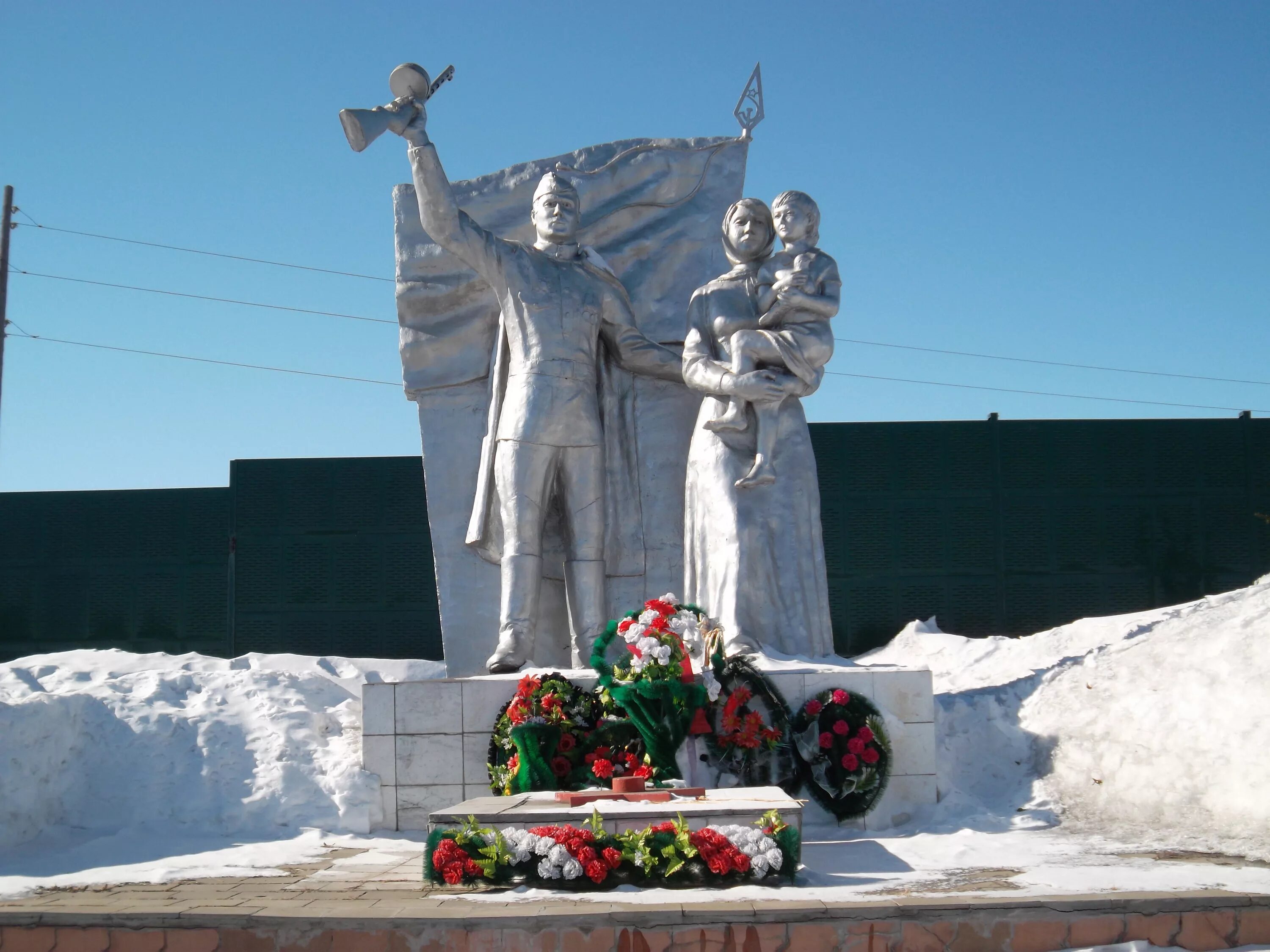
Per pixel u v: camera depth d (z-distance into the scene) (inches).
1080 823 348.8
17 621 664.4
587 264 459.2
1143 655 422.0
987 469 642.2
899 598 636.7
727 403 422.6
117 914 237.0
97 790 372.2
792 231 432.5
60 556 666.8
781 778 366.0
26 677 448.5
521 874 261.6
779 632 408.2
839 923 229.3
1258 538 638.5
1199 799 338.3
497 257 444.5
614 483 461.7
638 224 491.8
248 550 647.8
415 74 428.5
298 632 642.8
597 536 444.8
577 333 446.6
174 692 422.9
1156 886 251.8
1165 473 641.6
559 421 439.5
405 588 642.8
